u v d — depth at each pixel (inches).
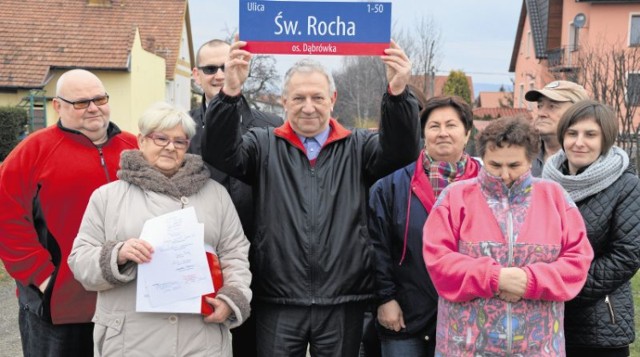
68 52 896.3
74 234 134.0
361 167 126.5
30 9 1056.2
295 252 119.3
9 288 282.2
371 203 134.2
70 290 133.2
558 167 130.8
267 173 124.0
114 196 115.9
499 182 109.3
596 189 118.3
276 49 118.1
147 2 1256.8
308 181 122.0
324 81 122.7
